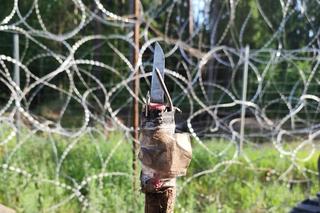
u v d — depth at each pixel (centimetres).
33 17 1441
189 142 168
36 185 698
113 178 739
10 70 1030
